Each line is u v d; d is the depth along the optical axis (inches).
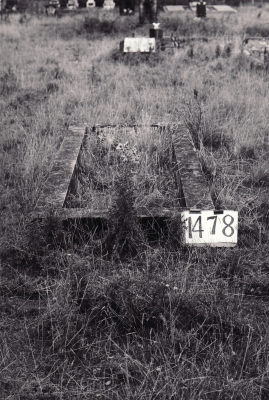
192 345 114.7
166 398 101.3
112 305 127.6
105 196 192.2
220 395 100.7
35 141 258.1
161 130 256.8
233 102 317.4
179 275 137.8
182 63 477.1
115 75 427.5
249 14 856.9
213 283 137.0
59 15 853.8
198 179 188.9
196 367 107.5
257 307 131.2
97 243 155.9
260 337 116.1
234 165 232.1
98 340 119.9
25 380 108.4
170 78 410.3
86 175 218.2
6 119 309.3
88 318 123.5
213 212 155.3
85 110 314.8
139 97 340.8
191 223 155.9
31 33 681.0
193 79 400.5
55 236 154.5
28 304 134.3
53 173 194.5
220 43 576.7
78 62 494.6
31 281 142.4
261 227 169.9
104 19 709.9
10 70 441.4
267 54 483.5
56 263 147.1
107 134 253.0
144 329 121.6
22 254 150.8
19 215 182.9
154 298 124.2
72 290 130.2
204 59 494.6
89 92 362.3
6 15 823.7
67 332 115.6
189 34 655.1
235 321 120.0
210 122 277.9
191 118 276.5
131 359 108.3
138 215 161.0
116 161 226.2
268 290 138.2
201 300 125.9
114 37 638.5
